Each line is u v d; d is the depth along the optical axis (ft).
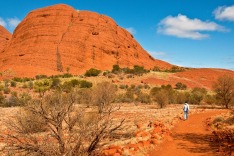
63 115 25.04
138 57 588.50
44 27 506.07
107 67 478.59
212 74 332.80
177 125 59.06
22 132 23.93
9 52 481.46
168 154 33.65
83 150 24.39
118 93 168.35
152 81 260.42
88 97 85.61
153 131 45.42
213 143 39.47
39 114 24.03
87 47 488.02
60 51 463.42
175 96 152.97
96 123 25.76
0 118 59.67
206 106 126.11
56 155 23.03
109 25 565.12
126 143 36.65
